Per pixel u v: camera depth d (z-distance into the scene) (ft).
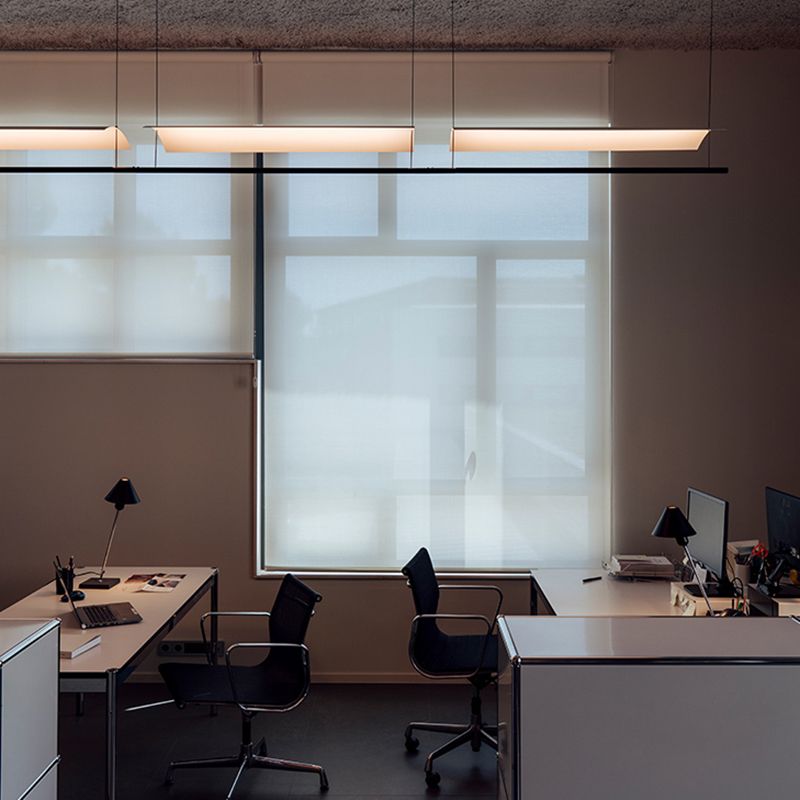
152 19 16.05
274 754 13.89
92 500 17.33
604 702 6.06
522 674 6.07
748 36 16.63
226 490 17.31
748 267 17.15
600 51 17.17
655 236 17.19
